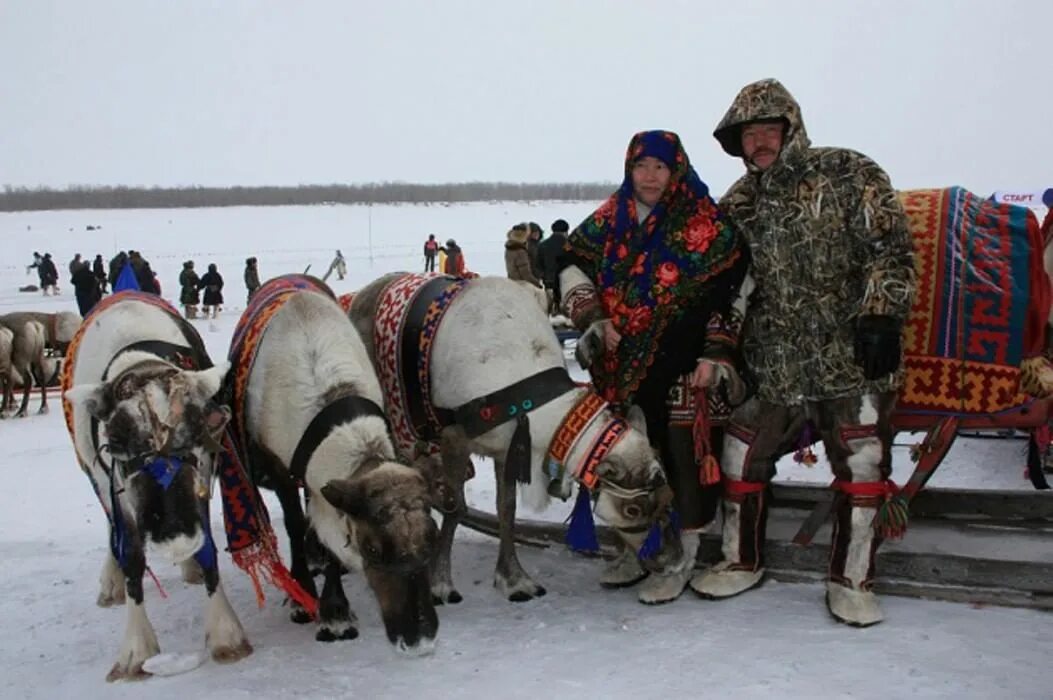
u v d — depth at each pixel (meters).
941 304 4.06
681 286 4.30
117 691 3.76
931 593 4.14
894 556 4.23
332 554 4.00
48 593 5.06
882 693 3.30
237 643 4.05
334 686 3.68
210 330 19.78
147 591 5.02
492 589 4.78
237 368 4.44
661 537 4.33
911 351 4.12
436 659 3.88
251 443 4.45
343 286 28.56
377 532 3.56
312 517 4.06
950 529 4.73
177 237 58.25
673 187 4.35
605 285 4.53
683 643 3.86
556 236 10.27
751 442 4.32
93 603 4.87
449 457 4.68
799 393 4.09
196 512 3.61
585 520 4.46
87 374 4.34
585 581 4.86
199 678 3.83
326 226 67.50
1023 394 3.98
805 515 5.12
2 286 32.25
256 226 68.56
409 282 5.16
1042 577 3.97
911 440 7.60
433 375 4.71
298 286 5.00
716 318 4.28
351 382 4.16
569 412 4.36
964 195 4.21
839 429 4.06
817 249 3.97
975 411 4.04
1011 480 6.15
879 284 3.79
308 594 4.36
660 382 4.41
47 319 14.57
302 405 4.12
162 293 28.89
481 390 4.47
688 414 4.43
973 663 3.47
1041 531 4.62
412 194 145.00
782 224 4.04
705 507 4.50
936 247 4.09
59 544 6.09
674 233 4.35
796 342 4.07
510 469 4.46
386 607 3.60
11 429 11.68
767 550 4.52
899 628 3.83
